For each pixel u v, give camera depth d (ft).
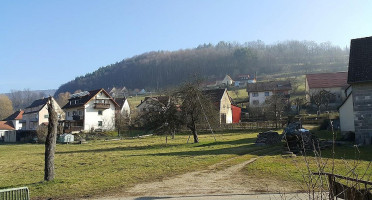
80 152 104.63
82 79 623.36
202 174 50.52
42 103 274.77
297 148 72.43
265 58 529.86
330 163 52.03
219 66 508.12
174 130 108.99
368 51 83.76
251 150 78.54
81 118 216.95
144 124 112.37
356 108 78.43
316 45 579.89
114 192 40.91
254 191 38.22
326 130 116.78
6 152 125.80
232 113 213.25
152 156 77.30
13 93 527.40
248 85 255.29
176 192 39.58
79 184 45.78
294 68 474.49
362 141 77.15
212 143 104.27
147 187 42.98
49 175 48.93
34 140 192.95
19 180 53.62
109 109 226.17
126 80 527.81
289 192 36.58
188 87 109.09
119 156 83.61
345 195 19.95
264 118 187.32
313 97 179.01
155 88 452.76
